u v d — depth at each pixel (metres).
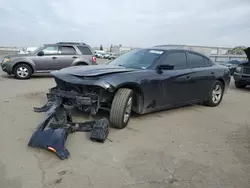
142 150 2.96
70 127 3.27
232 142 3.42
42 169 2.39
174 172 2.48
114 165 2.55
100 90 3.41
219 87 5.64
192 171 2.52
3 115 4.09
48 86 7.49
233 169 2.62
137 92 3.83
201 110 5.25
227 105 6.00
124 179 2.30
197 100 5.12
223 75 5.58
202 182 2.33
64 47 9.56
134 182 2.26
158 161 2.70
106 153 2.81
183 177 2.40
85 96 3.39
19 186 2.10
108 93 3.59
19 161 2.52
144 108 3.97
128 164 2.59
